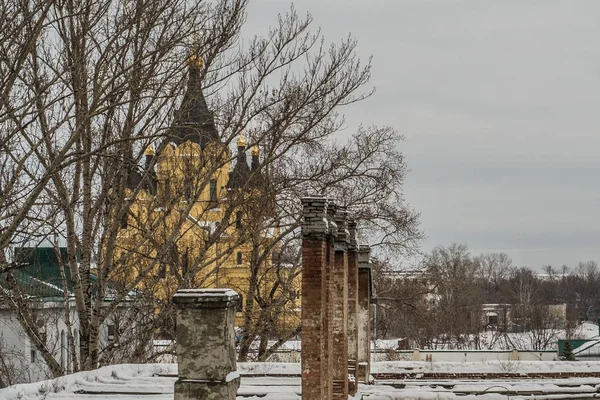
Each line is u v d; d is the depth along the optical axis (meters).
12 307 37.41
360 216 51.31
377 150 51.28
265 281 54.94
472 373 39.47
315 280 22.62
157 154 37.62
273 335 58.00
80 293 36.62
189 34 33.66
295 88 42.94
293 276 50.62
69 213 35.34
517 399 31.17
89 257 37.75
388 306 61.75
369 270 38.09
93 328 37.12
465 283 94.88
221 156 40.31
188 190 45.72
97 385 25.81
